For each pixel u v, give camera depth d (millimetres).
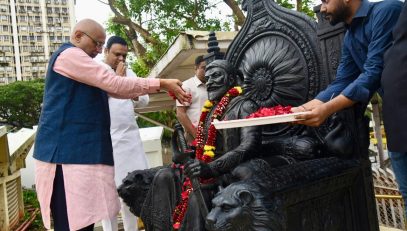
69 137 2316
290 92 2736
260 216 1710
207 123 2457
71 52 2354
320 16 2582
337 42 2496
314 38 2631
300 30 2705
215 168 2055
